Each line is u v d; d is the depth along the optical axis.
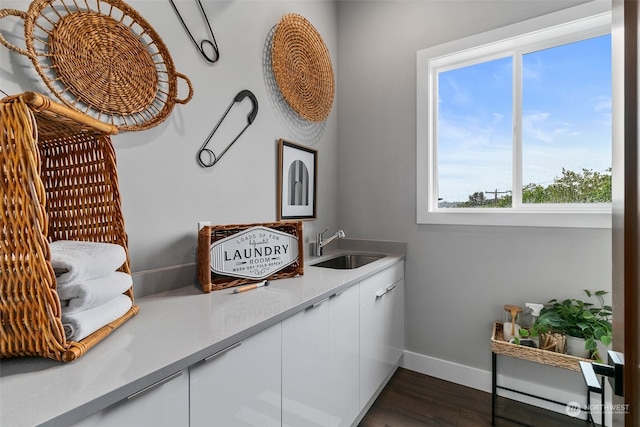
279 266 1.40
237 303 1.07
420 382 2.01
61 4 0.99
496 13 1.87
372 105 2.32
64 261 0.68
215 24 1.46
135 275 1.12
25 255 0.62
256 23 1.69
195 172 1.37
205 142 1.41
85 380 0.57
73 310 0.68
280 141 1.83
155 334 0.80
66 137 0.89
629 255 0.55
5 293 0.62
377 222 2.30
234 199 1.55
